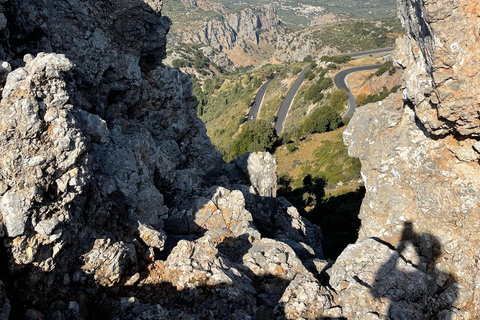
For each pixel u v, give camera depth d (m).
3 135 8.37
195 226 18.16
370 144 13.69
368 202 13.86
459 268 11.09
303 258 18.95
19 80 8.80
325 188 56.16
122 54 19.55
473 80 9.15
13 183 8.45
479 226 10.92
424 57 10.31
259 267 14.01
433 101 10.15
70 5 16.28
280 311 11.12
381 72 101.12
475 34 8.80
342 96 97.12
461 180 11.24
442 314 10.66
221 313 10.88
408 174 12.55
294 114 113.56
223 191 19.95
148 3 19.97
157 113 23.02
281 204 26.44
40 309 9.03
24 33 13.93
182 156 24.17
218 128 142.25
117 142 16.48
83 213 10.99
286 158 77.50
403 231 12.66
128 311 10.09
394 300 10.88
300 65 164.62
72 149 9.42
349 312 10.88
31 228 8.66
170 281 11.86
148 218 15.57
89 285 10.42
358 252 12.33
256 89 154.25
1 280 7.83
